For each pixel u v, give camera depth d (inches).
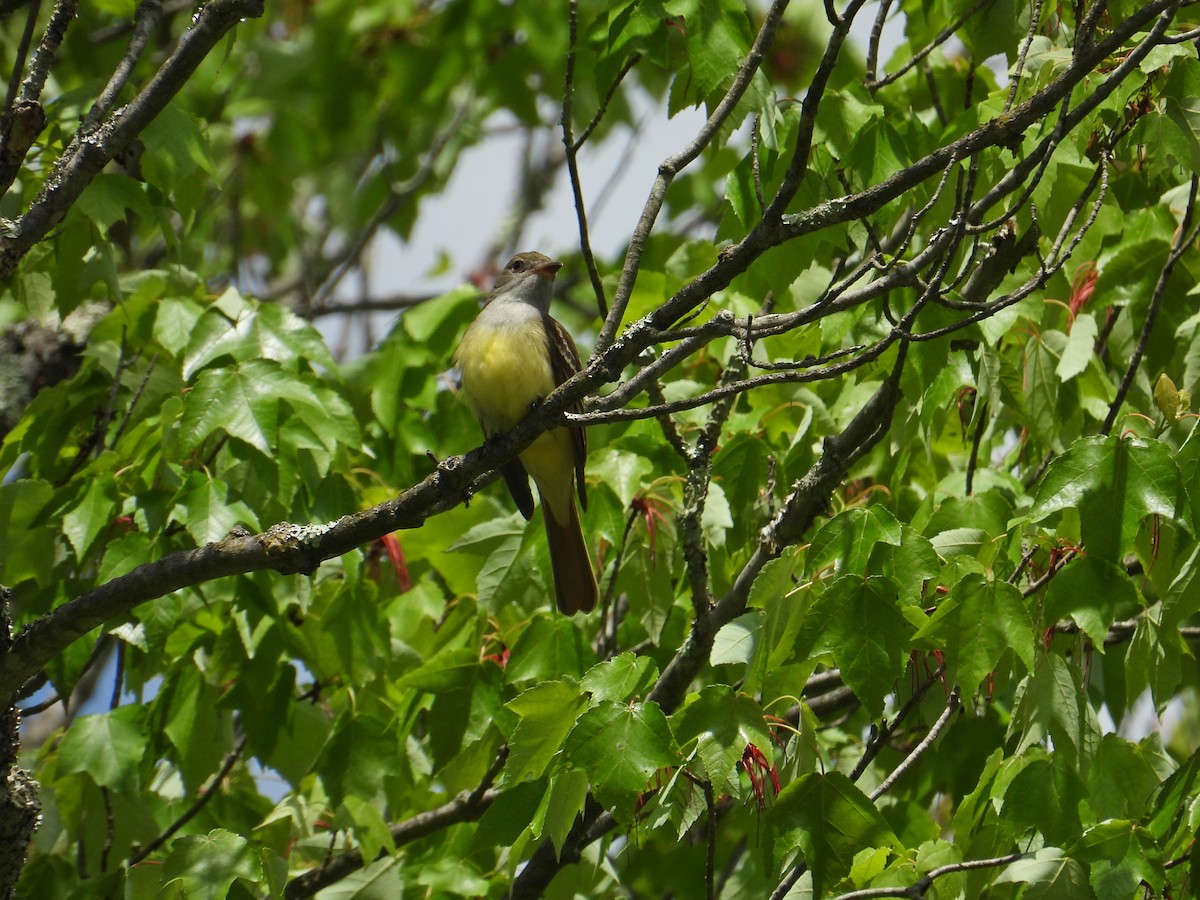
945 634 317.4
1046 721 326.3
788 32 690.8
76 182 322.0
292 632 436.1
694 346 316.5
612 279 518.6
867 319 408.8
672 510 420.8
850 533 326.0
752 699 311.7
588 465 427.8
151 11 345.7
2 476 459.2
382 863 418.6
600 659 417.4
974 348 394.9
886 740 351.3
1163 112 382.0
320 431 423.5
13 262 314.8
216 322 438.0
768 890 366.3
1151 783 330.6
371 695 442.0
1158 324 430.0
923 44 474.0
